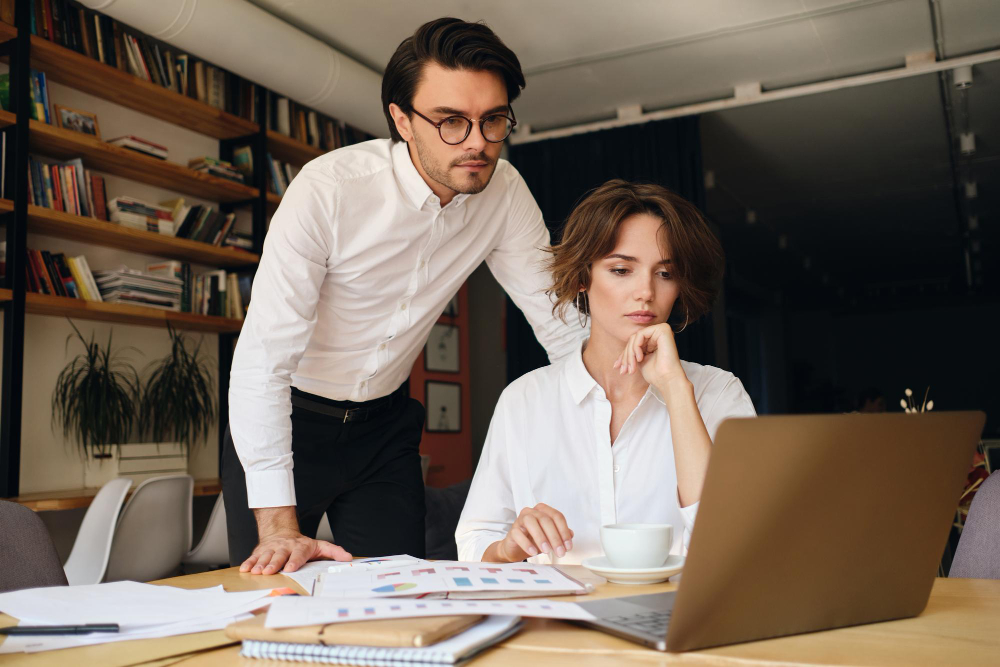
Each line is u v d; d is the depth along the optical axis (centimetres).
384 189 166
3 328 317
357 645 61
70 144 327
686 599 62
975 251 925
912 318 1247
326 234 159
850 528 69
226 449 175
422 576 84
